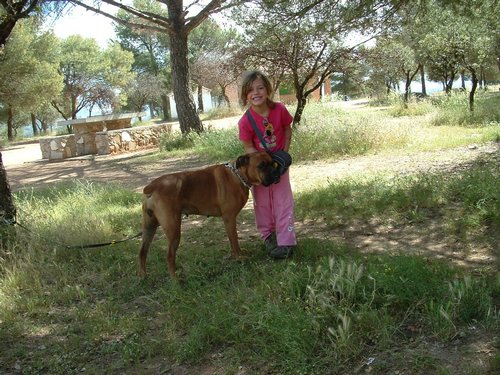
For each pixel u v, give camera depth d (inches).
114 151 770.2
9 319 167.6
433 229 217.3
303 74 596.4
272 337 134.9
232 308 152.6
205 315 153.9
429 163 372.5
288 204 195.6
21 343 154.4
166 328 152.7
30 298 182.1
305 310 143.7
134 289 187.5
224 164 198.1
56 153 815.7
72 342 149.9
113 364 139.4
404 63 927.0
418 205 250.2
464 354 117.5
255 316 142.7
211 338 143.3
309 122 570.6
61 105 2129.7
